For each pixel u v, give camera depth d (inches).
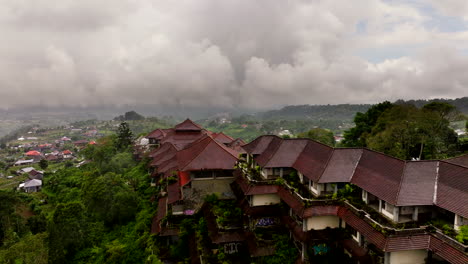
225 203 1562.5
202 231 1472.7
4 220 1876.2
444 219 943.7
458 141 2236.7
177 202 1600.6
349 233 1104.8
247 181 1414.9
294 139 1509.6
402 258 893.2
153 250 1558.8
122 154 3639.3
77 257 1712.6
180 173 1839.3
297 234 1146.7
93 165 3501.5
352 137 2910.9
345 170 1185.4
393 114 2412.6
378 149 2142.0
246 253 1333.7
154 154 2812.5
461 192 856.9
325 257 1125.7
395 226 911.7
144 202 2252.7
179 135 3056.1
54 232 1653.5
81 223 1813.5
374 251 970.7
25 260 1374.3
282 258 1172.5
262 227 1326.3
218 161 1592.0
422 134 2073.1
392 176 998.4
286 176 1467.8
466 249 746.2
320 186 1194.6
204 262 1290.6
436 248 820.0
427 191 930.7
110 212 2049.7
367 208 1042.7
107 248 1747.0
